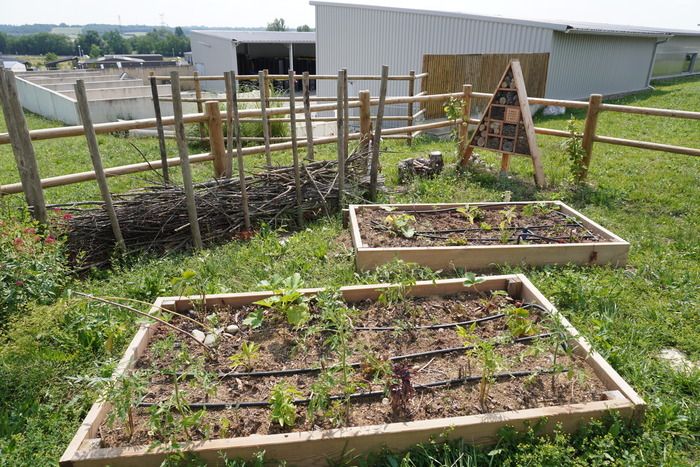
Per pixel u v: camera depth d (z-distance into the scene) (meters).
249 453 2.28
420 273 3.79
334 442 2.31
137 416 2.53
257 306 3.43
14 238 3.59
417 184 6.51
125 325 3.37
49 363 3.03
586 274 4.17
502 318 3.31
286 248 4.66
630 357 3.09
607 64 18.80
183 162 4.47
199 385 2.71
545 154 8.61
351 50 17.48
